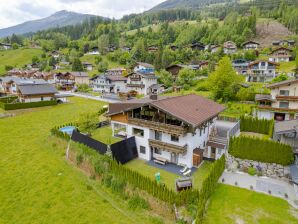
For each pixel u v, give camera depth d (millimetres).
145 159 30719
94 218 20734
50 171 28625
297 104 41719
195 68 102312
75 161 29953
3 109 58594
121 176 24203
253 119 40438
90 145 30953
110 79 89312
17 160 31859
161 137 30078
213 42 156625
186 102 32031
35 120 50656
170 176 26297
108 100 71938
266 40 148000
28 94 61312
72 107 62656
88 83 111062
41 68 142000
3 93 78688
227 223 19312
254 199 22641
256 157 28047
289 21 163500
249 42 132875
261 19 189750
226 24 177125
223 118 43094
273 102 44125
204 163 29766
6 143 37906
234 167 28781
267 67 82625
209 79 64625
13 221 21016
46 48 191000
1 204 23172
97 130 39219
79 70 132125
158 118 29984
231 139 29469
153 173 26922
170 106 28484
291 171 24828
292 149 26547
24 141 38688
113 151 28188
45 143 37250
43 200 23453
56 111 58375
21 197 24094
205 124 30312
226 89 58219
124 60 144625
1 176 27906
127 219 20453
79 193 24188
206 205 21406
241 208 21281
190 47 142875
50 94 66500
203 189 20422
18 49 187375
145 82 84625
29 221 20891
